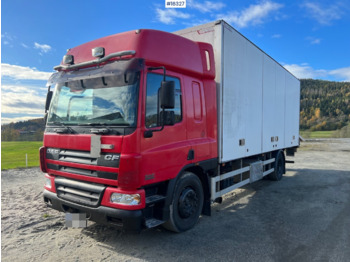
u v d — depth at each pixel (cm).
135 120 351
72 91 423
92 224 488
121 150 348
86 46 436
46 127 452
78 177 394
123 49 381
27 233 450
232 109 573
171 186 407
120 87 370
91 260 359
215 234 452
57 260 359
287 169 1201
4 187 815
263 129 756
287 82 982
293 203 648
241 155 620
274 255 378
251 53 665
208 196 508
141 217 351
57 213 557
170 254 378
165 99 353
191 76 465
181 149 425
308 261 363
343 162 1462
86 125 390
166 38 415
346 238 439
